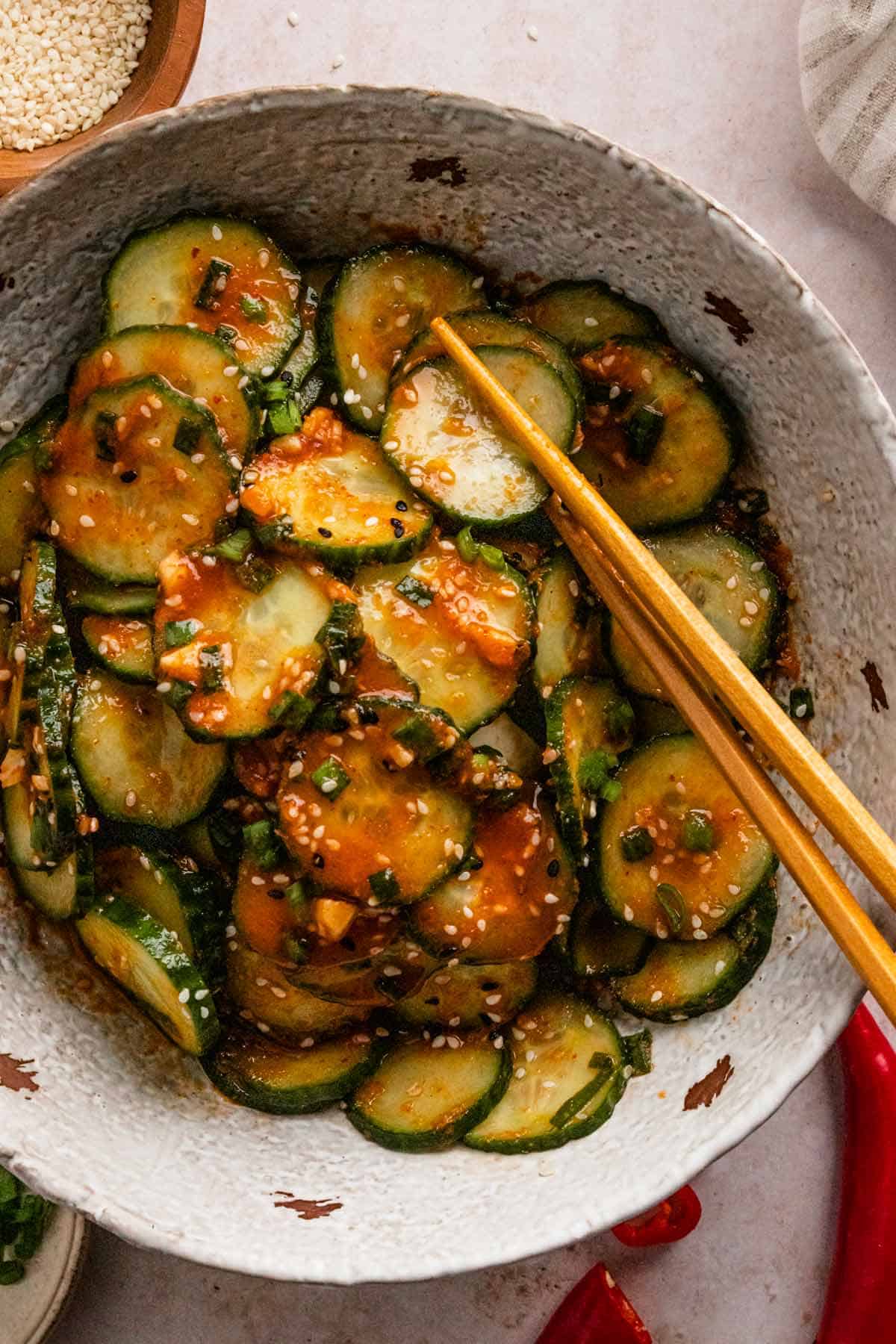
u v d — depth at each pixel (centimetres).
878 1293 60
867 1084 61
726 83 63
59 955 56
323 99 52
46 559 54
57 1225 61
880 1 60
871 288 63
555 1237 52
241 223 54
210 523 54
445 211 55
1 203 52
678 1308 62
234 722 53
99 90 62
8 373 54
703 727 53
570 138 52
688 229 52
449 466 54
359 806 53
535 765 56
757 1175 62
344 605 53
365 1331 62
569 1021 57
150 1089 56
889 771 53
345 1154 56
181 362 53
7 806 55
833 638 55
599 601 56
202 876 55
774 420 54
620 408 55
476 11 63
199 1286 63
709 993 55
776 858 55
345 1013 56
